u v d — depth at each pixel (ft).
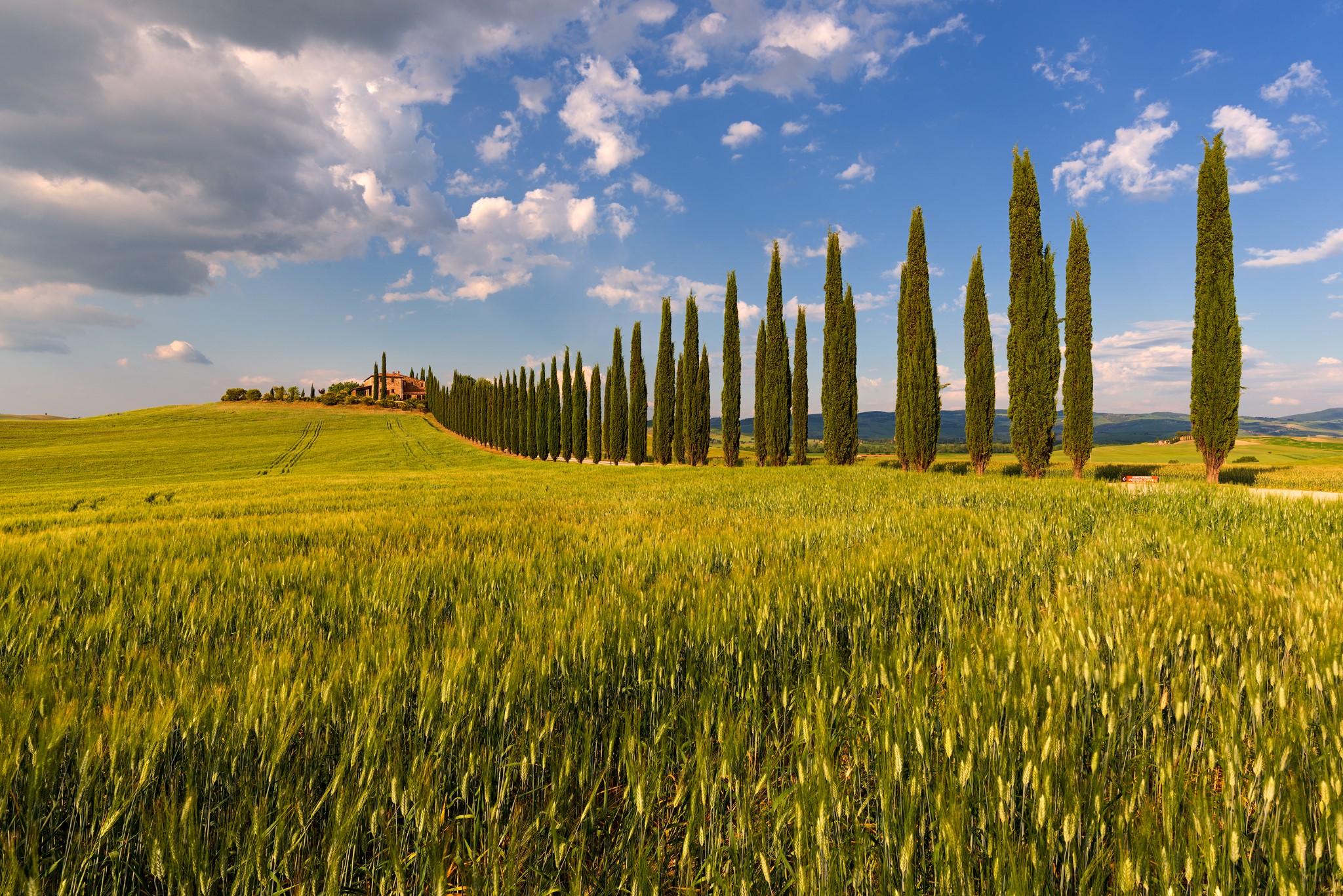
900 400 91.97
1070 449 69.46
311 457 185.57
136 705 5.63
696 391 131.13
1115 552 15.57
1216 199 60.13
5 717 5.47
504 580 13.34
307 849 5.06
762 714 7.23
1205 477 67.31
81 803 5.05
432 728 5.98
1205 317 60.90
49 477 141.08
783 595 10.39
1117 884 4.29
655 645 8.29
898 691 6.30
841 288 98.17
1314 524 21.54
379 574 13.08
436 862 4.53
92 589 12.91
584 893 4.94
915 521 23.20
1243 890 4.24
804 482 52.80
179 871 4.55
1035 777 4.64
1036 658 7.09
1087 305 67.97
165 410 334.65
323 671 6.92
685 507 33.17
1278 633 8.61
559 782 5.42
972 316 80.89
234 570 14.90
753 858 4.94
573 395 179.32
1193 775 5.65
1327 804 4.37
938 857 4.50
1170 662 7.59
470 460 186.09
